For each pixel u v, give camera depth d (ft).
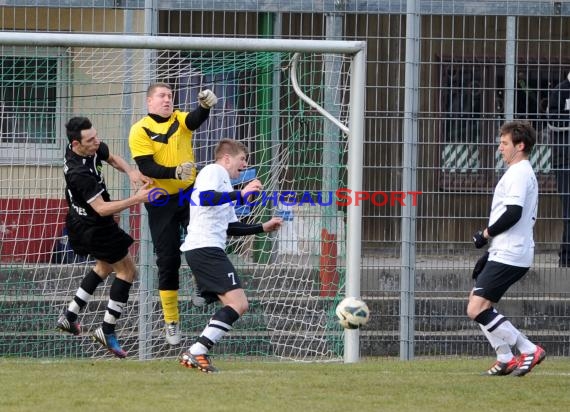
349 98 112.68
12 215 116.98
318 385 81.92
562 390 81.35
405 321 114.62
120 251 97.19
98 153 97.19
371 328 116.47
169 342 102.73
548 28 134.62
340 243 114.83
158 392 77.36
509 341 88.84
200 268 88.89
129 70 117.70
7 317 115.75
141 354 112.98
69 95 117.29
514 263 87.35
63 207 117.60
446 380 86.07
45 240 117.19
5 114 116.88
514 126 87.40
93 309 116.98
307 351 114.42
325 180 116.06
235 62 117.19
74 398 74.33
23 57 117.19
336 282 114.73
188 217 101.50
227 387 79.97
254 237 116.16
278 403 73.92
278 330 115.14
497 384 83.87
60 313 116.47
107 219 96.43
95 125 116.78
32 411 69.62
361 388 81.05
